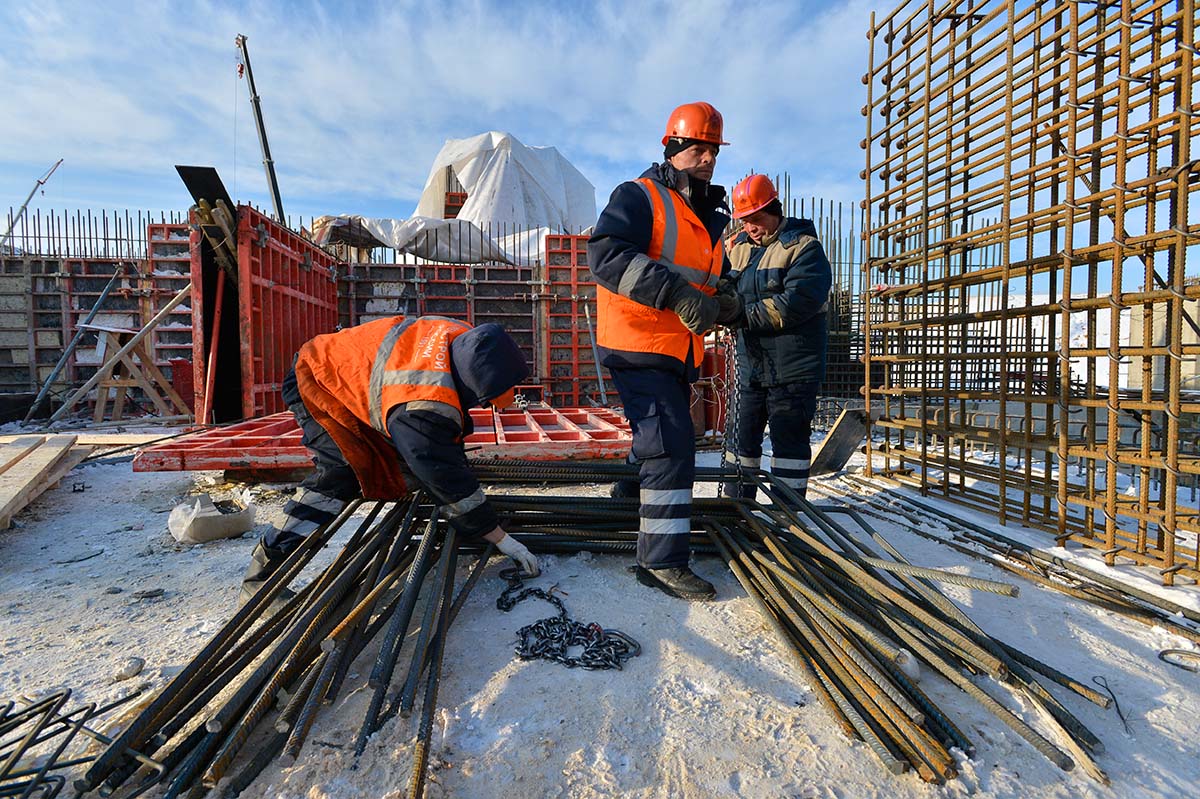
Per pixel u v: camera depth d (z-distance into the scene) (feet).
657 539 9.50
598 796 5.52
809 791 5.57
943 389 15.61
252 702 6.48
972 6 14.05
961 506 14.94
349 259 42.16
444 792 5.54
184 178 23.99
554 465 12.90
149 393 35.83
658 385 9.46
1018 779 5.74
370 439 9.43
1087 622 8.90
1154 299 10.29
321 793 5.49
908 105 16.53
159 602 9.84
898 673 6.97
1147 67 10.20
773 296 12.28
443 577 8.61
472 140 68.69
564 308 40.81
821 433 30.53
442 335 8.82
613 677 7.27
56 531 13.82
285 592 9.09
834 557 8.86
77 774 5.79
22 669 7.70
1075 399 11.73
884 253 17.89
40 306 44.24
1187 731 6.47
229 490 17.53
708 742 6.18
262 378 27.81
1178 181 9.72
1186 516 10.41
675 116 9.78
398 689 6.95
